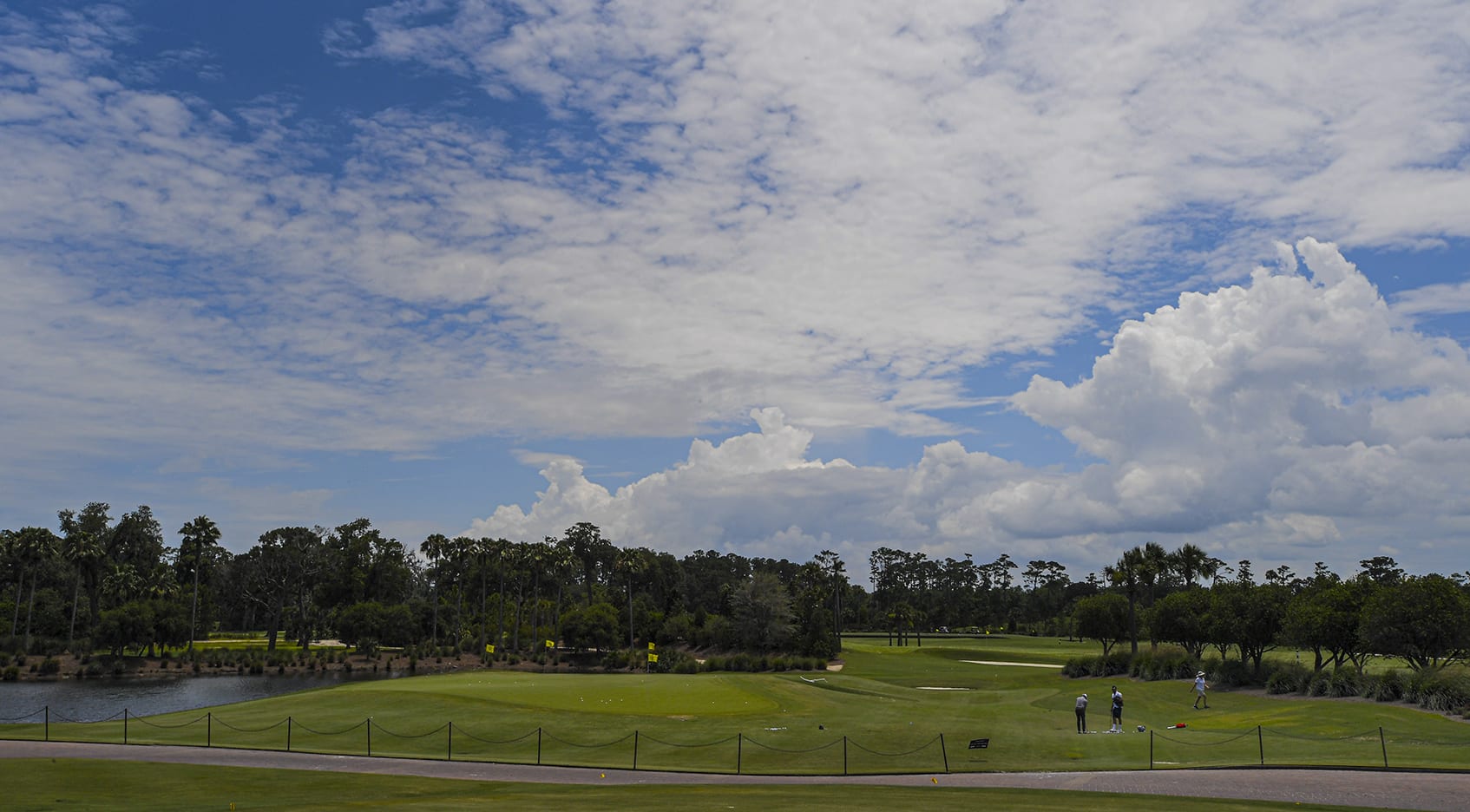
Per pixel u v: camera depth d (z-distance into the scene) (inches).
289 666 4987.7
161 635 4933.6
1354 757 1322.6
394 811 965.2
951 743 1598.2
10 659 4542.3
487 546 5802.2
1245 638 2770.7
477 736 1700.3
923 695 2770.7
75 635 5506.9
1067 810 949.2
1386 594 2294.5
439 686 2429.9
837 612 5861.2
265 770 1311.5
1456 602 2193.7
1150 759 1385.3
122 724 1893.5
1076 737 1630.2
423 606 6309.1
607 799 1069.8
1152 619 3316.9
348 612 5467.5
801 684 2669.8
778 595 4874.5
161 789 1144.2
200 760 1413.6
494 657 5246.1
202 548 5516.7
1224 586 3068.4
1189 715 2010.3
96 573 5551.2
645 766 1441.9
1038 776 1290.6
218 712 1993.1
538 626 6678.2
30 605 5039.4
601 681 2704.2
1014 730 1732.3
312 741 1669.5
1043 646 6220.5
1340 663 2576.3
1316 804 987.9
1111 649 3996.1
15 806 999.0
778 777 1331.2
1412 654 2247.8
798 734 1694.1
